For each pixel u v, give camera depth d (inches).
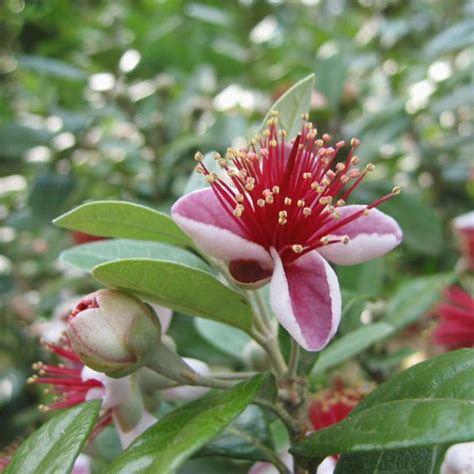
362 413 4.0
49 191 11.5
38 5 16.2
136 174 11.8
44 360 11.9
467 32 12.0
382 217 4.5
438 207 12.6
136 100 12.5
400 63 14.6
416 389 3.9
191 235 4.1
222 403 4.1
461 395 3.7
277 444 5.7
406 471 4.4
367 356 8.0
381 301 8.5
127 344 4.4
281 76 13.8
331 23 17.5
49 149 12.6
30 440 4.4
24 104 15.1
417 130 13.3
